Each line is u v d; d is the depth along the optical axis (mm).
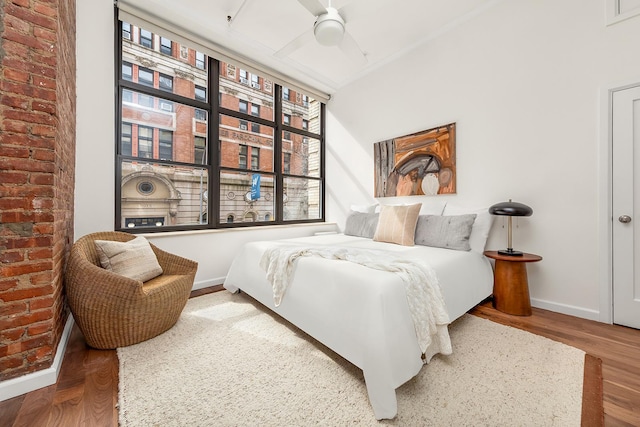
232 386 1212
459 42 2666
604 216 1896
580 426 973
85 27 2158
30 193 1184
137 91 2525
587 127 1966
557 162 2098
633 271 1808
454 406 1084
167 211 6027
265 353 1496
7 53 1127
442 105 2811
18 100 1151
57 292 1367
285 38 2949
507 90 2352
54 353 1286
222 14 2584
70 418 1018
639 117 1783
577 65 2006
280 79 3605
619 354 1468
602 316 1901
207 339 1654
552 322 1901
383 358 1063
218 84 3059
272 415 1043
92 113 2197
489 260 2383
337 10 1979
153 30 2510
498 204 2076
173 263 2045
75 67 2033
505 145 2365
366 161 3654
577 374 1287
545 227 2158
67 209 1722
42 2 1218
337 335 1305
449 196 2758
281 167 3766
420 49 3000
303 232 3748
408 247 2281
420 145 2980
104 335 1493
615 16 1842
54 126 1249
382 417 1013
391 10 2520
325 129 4336
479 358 1434
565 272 2066
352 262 1519
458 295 1733
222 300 2371
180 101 2791
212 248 2834
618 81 1837
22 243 1164
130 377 1265
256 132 7488
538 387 1195
